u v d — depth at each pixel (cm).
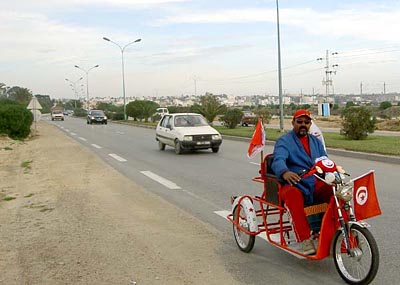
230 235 695
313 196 521
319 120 4900
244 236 618
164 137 2012
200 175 1297
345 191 475
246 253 608
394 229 699
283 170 516
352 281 482
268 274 529
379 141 2061
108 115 7375
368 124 2211
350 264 491
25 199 1026
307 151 546
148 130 3934
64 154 1981
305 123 542
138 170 1422
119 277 529
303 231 507
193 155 1839
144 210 867
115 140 2759
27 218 838
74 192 1073
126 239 680
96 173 1374
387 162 1493
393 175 1206
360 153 1625
